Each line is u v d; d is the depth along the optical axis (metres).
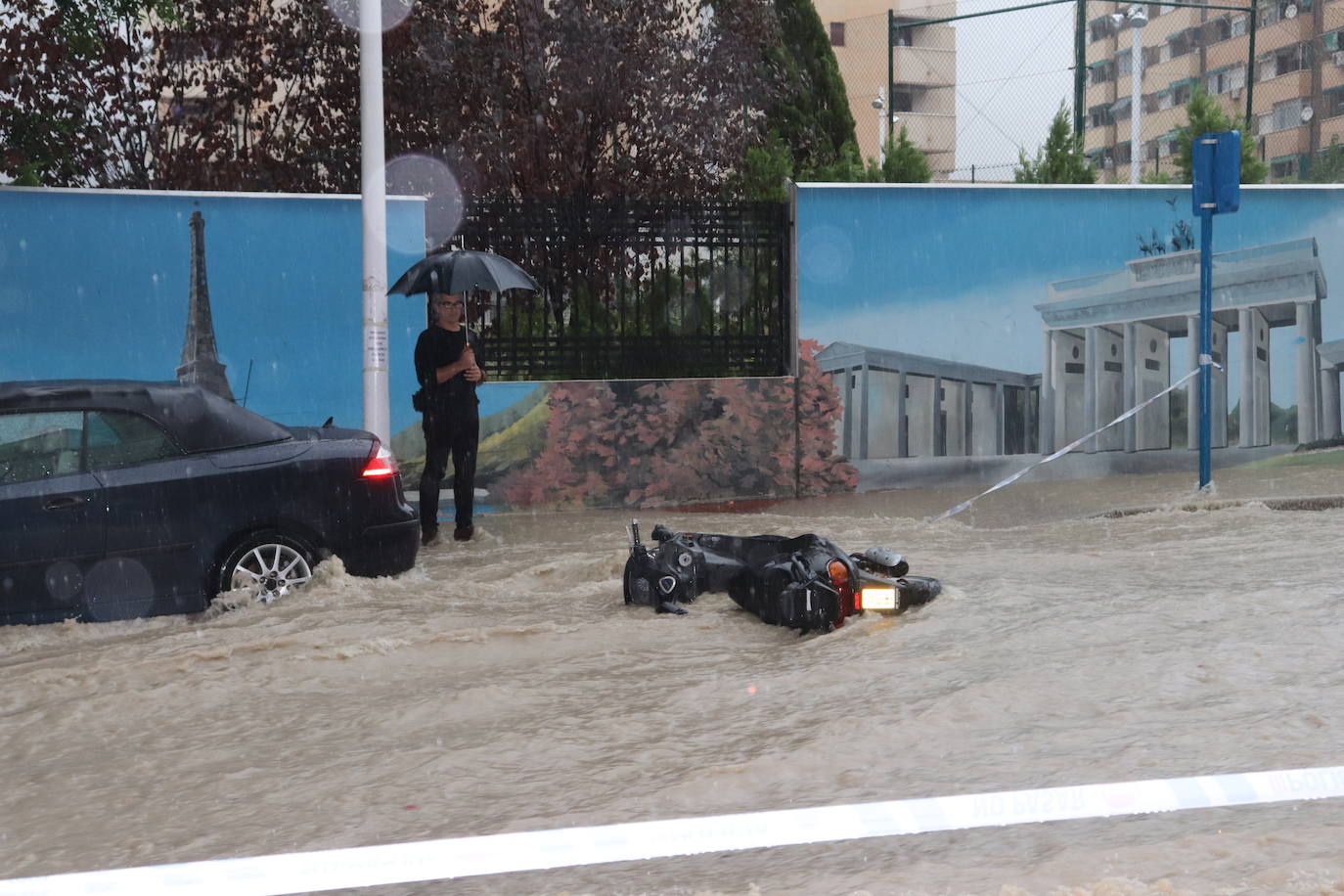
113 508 7.24
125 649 6.18
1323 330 14.55
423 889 2.76
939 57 23.53
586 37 17.97
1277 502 10.65
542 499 12.80
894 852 2.65
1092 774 3.19
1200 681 4.16
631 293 13.27
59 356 11.68
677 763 3.70
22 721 4.87
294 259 12.24
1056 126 18.73
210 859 3.13
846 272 13.62
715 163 19.05
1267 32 36.62
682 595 6.58
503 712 4.54
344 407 12.39
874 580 5.76
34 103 16.19
